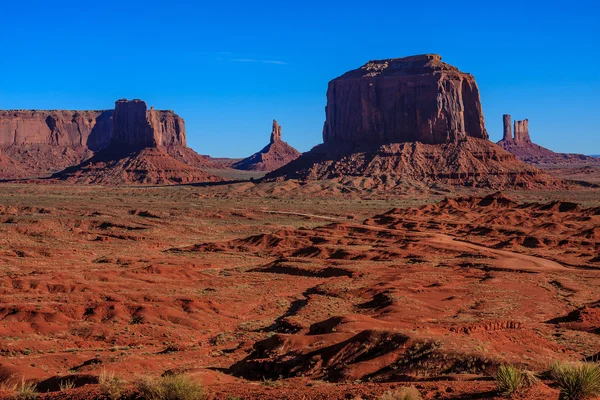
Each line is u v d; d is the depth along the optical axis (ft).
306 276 351.67
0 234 477.36
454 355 121.08
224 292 286.25
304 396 96.84
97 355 176.65
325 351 132.16
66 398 99.55
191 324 226.79
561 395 86.17
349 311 244.83
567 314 232.73
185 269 336.29
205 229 584.40
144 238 515.50
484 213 613.52
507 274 335.88
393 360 124.57
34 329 205.67
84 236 513.04
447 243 461.78
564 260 402.93
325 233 505.66
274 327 217.15
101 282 282.77
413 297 266.57
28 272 314.35
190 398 94.89
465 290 284.82
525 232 501.15
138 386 99.81
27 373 142.51
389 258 413.39
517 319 224.94
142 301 243.19
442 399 89.97
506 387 90.22
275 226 605.31
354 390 98.63
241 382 123.24
